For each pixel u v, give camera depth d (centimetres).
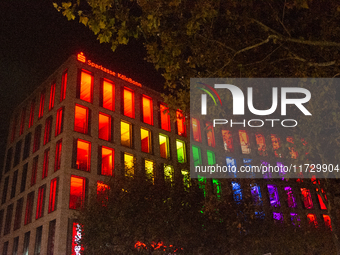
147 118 4928
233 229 2273
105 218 2345
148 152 4634
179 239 2173
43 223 3669
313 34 1099
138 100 4925
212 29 1137
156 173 2602
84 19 966
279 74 1191
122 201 2350
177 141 4988
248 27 1167
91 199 2670
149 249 2181
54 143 4091
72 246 3409
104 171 4053
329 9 1061
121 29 1009
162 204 2327
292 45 1128
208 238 2250
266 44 1185
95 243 2294
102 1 940
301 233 2914
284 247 2656
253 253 2342
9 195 4712
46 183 3925
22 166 4641
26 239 3919
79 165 3900
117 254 2264
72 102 4184
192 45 1116
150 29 1032
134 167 2695
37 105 4950
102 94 4544
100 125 4359
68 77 4388
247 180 2552
